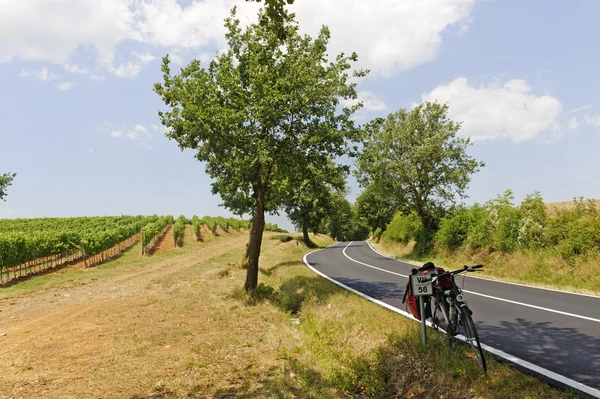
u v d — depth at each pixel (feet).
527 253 50.70
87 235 105.29
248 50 45.39
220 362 20.77
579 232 44.11
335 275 56.90
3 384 18.62
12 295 58.75
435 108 91.66
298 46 46.03
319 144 43.01
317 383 17.01
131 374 19.27
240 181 47.21
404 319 24.62
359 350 21.09
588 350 18.12
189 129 42.01
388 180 91.71
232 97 44.29
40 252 84.58
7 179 66.74
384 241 134.10
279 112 40.83
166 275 74.28
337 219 262.06
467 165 88.94
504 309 28.91
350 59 45.06
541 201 54.13
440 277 18.47
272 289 43.14
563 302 30.89
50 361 22.72
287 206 147.23
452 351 17.69
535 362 16.78
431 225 91.71
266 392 15.92
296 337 25.21
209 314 34.50
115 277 77.77
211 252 130.41
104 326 31.96
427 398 14.98
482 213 65.26
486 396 13.62
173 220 267.80
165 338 26.71
